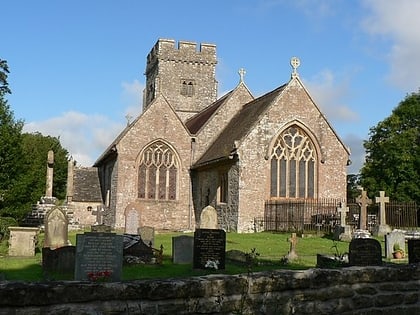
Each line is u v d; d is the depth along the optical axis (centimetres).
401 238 1984
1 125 3103
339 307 827
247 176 3253
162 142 3909
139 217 2586
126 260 1647
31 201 3023
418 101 5394
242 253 1680
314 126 3459
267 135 3338
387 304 863
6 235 2419
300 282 805
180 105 5331
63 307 669
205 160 3709
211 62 5434
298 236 2859
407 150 5181
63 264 1459
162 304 721
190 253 1708
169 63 5347
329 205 3309
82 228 3588
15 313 647
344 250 2130
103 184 4478
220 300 753
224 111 4094
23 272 1477
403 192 5069
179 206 3900
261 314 775
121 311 696
